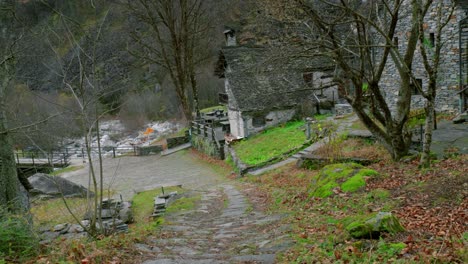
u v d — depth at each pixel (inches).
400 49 910.4
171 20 1298.0
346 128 925.2
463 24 775.1
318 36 642.8
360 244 261.1
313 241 301.1
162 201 655.8
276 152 962.7
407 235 271.7
